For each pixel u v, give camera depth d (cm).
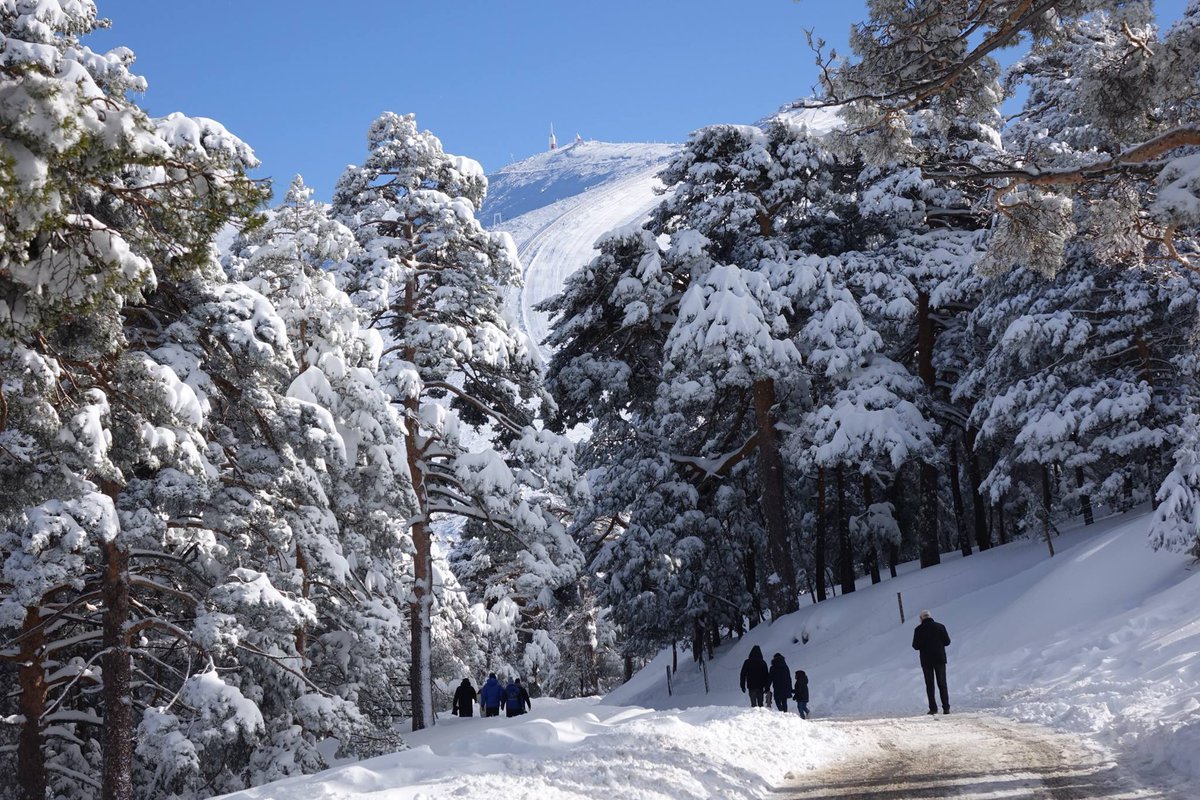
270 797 945
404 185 3058
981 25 1332
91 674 1797
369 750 2189
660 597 3562
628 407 3778
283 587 1958
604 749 1073
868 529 3788
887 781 958
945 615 2769
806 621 3219
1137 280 2917
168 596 2045
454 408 3222
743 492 3803
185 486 1702
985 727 1407
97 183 984
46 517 1529
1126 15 1262
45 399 1406
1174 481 2161
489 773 978
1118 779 877
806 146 3531
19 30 1348
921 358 3725
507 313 3100
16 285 970
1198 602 1853
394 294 2986
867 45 1394
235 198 1022
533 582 2934
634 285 3366
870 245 3716
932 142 3281
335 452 1923
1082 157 1496
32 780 1697
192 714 1789
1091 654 1825
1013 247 1527
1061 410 3016
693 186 3612
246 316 1786
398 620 2469
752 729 1255
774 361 3152
